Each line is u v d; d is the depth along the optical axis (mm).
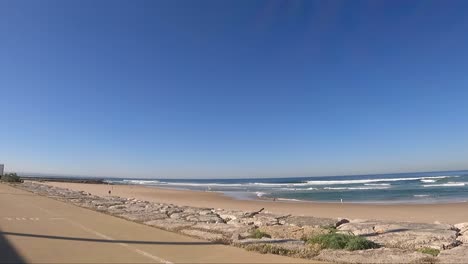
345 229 12250
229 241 9625
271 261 7605
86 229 11633
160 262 7453
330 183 95375
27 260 7473
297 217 16422
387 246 9656
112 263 7332
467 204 28734
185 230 11383
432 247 9320
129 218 14375
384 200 37375
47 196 27562
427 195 42500
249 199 40375
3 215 14914
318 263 7461
